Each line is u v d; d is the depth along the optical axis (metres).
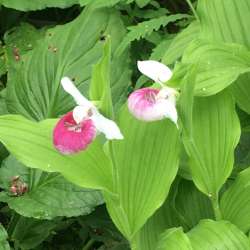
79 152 0.37
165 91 0.36
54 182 0.48
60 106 0.52
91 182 0.38
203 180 0.40
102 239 0.51
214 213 0.44
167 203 0.44
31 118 0.53
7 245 0.45
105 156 0.38
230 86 0.43
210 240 0.37
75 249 0.53
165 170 0.39
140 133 0.38
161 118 0.35
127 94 0.52
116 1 0.54
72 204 0.46
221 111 0.39
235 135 0.39
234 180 0.43
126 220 0.40
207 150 0.39
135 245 0.41
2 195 0.48
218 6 0.44
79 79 0.53
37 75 0.55
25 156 0.37
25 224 0.50
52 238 0.53
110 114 0.36
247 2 0.44
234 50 0.40
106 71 0.35
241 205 0.40
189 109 0.36
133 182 0.39
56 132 0.35
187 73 0.35
